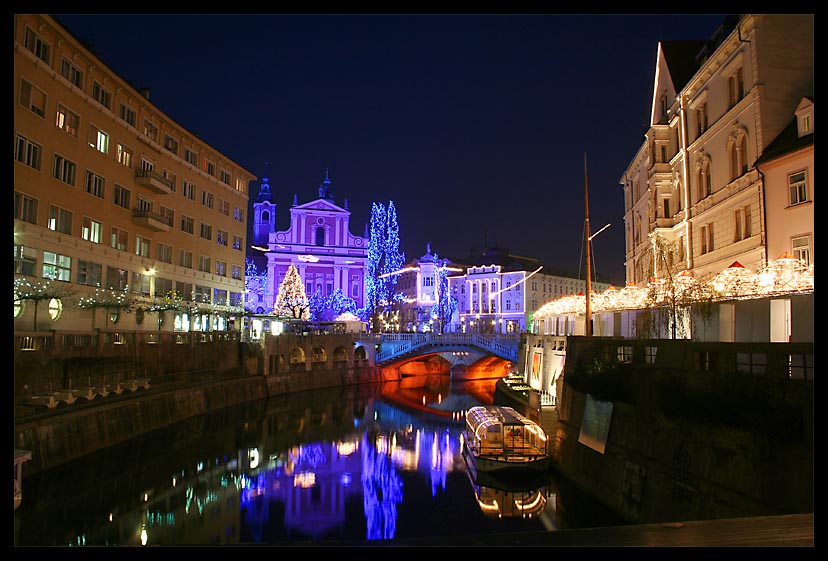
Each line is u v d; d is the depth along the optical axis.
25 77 35.50
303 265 104.38
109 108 44.91
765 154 27.08
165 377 41.62
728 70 31.02
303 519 23.91
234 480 29.50
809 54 28.14
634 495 19.83
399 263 102.94
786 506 13.66
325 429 44.44
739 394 15.67
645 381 20.20
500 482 27.48
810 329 19.27
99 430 30.34
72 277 39.88
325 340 70.62
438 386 77.69
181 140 55.91
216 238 62.16
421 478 30.33
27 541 20.41
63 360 31.28
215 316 59.50
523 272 119.31
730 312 23.28
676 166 38.81
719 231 32.00
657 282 30.59
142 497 25.89
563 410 27.80
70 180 40.12
